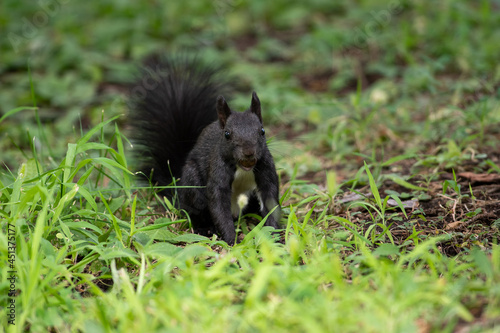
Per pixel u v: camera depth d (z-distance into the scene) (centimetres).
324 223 904
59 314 673
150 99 1190
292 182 1057
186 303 596
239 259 743
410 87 1672
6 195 841
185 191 1016
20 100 1833
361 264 737
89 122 1689
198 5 2434
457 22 2097
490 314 588
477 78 1595
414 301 588
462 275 707
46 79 1931
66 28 2297
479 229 880
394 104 1570
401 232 894
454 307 582
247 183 974
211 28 2317
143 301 640
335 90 1842
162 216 988
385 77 1873
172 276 755
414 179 1126
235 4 2484
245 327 577
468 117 1304
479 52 1820
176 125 1142
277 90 1752
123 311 625
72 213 848
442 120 1362
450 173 1129
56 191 928
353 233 827
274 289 648
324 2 2488
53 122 1734
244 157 907
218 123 1023
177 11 2378
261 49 2188
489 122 1303
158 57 1329
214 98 1189
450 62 1823
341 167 1280
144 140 1162
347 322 564
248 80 1897
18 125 1672
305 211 1002
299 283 643
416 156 1134
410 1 2252
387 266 679
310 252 790
